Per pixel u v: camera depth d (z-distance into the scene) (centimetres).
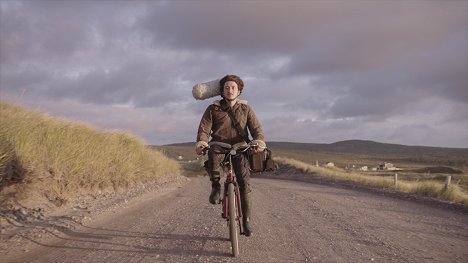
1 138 771
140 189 1230
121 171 1180
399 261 509
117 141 1533
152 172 1608
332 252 541
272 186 1825
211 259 482
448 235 705
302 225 736
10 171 738
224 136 526
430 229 760
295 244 578
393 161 19562
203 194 1249
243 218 530
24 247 502
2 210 664
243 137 526
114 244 537
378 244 598
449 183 1614
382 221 825
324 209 979
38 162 839
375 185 2217
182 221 722
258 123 536
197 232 629
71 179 912
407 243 612
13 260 452
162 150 2436
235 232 496
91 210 779
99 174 1041
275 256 507
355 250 556
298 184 2180
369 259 512
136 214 780
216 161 517
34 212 698
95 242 543
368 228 729
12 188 732
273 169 534
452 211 1116
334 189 1848
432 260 520
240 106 530
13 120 927
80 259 464
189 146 18888
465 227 809
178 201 1030
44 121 1121
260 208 952
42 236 553
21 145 812
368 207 1084
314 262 491
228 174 521
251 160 517
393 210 1045
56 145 949
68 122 1303
